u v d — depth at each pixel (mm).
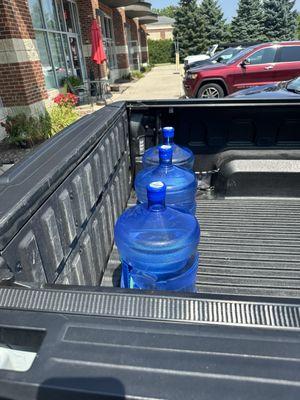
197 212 2953
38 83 8078
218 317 792
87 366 684
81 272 1703
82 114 10078
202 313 803
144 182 2475
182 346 718
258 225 2736
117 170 2635
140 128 3094
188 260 1895
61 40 12078
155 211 1632
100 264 2086
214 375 654
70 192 1575
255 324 770
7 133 7301
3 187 1248
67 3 12906
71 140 1813
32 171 1390
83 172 1770
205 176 3285
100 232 2090
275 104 2910
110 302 850
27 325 796
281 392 621
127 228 1728
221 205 3061
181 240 1708
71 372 672
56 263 1389
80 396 634
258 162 3088
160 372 664
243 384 636
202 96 10398
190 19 37625
